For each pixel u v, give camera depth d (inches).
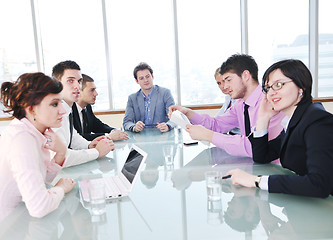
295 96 45.9
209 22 191.0
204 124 91.4
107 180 50.9
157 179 50.1
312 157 39.5
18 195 44.1
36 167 39.4
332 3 190.5
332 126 40.3
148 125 118.7
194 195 42.2
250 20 190.4
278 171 51.8
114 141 87.9
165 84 195.5
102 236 31.2
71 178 52.5
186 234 30.9
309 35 194.5
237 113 84.8
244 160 60.2
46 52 182.7
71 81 77.8
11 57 179.0
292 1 190.9
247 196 40.8
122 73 191.5
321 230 30.7
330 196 40.0
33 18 176.6
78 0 181.0
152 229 32.4
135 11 187.0
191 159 62.7
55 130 67.9
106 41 185.2
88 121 119.0
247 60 70.4
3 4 174.7
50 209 37.5
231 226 32.3
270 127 61.9
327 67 196.9
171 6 188.1
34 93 41.6
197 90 196.2
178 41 190.4
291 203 38.1
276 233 30.4
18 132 40.9
